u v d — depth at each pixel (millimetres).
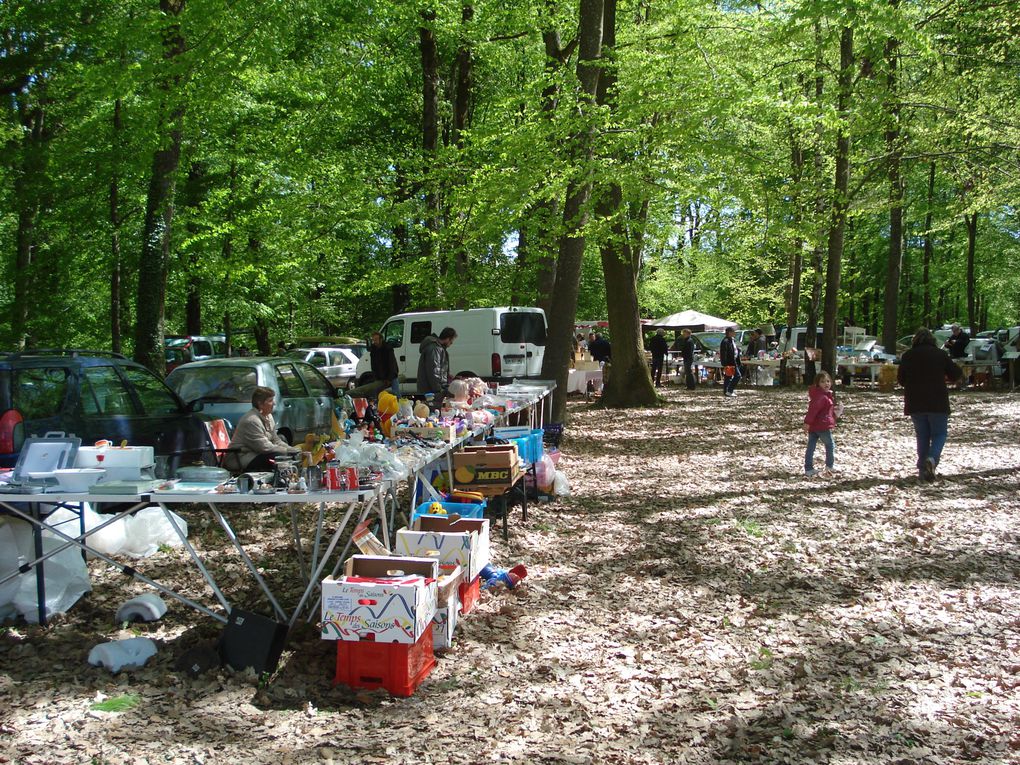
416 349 17797
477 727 3881
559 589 6000
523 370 17250
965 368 22328
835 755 3635
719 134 11938
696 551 6996
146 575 6285
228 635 4543
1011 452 11758
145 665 4555
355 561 4641
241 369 10125
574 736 3803
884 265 42469
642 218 15078
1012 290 36719
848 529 7719
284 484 4832
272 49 11086
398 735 3797
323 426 10984
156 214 12398
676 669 4578
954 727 3893
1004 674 4492
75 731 3807
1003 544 7109
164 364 12547
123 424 7391
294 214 16062
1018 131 15180
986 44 15703
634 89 11266
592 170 11312
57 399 6902
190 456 8156
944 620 5328
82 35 11539
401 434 6879
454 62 22594
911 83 17453
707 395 21594
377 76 16562
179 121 11383
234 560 6691
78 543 4898
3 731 3797
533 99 12508
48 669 4527
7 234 19891
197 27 10578
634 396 18344
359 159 18000
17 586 5297
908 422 15250
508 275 16375
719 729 3861
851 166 16469
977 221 31094
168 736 3766
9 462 6227
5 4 12523
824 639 5016
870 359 24953
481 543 5668
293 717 3971
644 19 16703
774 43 13992
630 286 18266
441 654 4746
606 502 8961
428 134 18688
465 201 13719
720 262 33938
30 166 13039
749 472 10719
